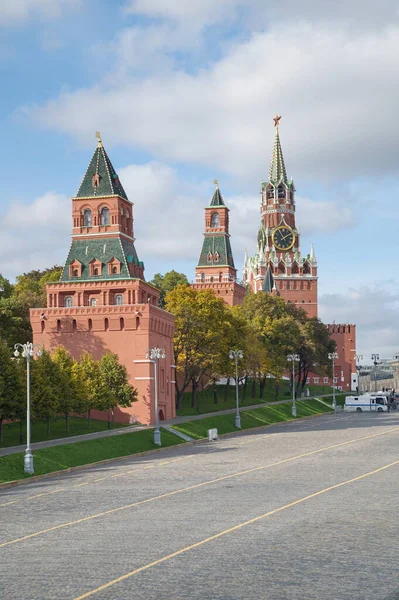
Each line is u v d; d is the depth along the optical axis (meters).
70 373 95.31
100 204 115.25
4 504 51.38
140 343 107.94
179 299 128.25
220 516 43.62
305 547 34.97
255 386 177.00
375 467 65.25
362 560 32.31
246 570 30.81
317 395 191.62
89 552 35.06
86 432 94.12
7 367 83.94
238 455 78.56
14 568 32.38
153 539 37.53
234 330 136.88
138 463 75.12
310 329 178.12
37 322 111.44
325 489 53.19
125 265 112.94
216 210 182.62
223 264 180.38
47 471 68.56
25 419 86.12
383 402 162.38
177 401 137.12
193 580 29.39
